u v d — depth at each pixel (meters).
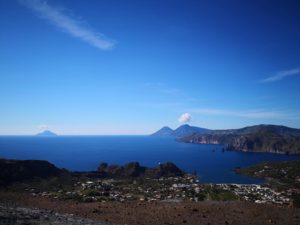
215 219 23.36
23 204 29.11
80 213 25.11
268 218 23.83
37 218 20.17
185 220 22.83
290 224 22.39
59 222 19.66
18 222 18.03
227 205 28.61
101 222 21.50
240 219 23.44
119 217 23.77
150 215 24.53
